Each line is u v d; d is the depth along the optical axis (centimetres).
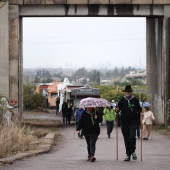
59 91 12069
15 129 4284
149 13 7381
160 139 5397
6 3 7275
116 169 2873
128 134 3262
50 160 3331
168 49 7444
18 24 7312
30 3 7269
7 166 2981
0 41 7300
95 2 7281
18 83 7362
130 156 3341
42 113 11994
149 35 8194
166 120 7431
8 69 7319
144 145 4638
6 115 5484
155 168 2916
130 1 7306
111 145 4631
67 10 7306
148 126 5338
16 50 7331
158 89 7925
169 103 7444
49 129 6881
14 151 3703
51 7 7306
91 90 8794
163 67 7581
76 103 8781
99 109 3359
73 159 3412
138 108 3253
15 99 7338
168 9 7388
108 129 5597
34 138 4778
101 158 3497
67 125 8006
